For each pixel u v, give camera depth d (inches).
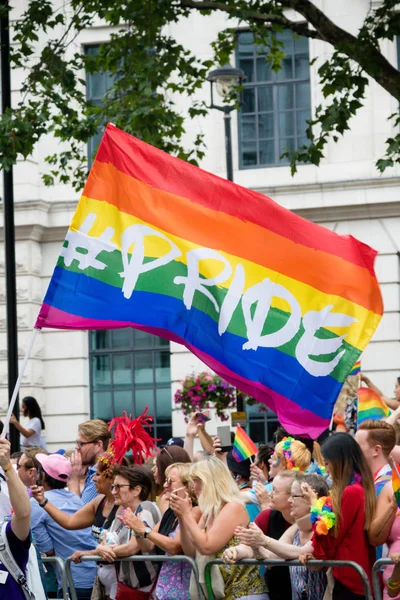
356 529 349.4
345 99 681.0
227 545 370.6
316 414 402.0
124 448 431.8
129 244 396.8
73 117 780.0
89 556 403.2
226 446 512.1
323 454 353.7
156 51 775.7
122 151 401.1
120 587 401.4
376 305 405.1
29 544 323.9
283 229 403.9
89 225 394.9
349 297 403.5
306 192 1110.4
